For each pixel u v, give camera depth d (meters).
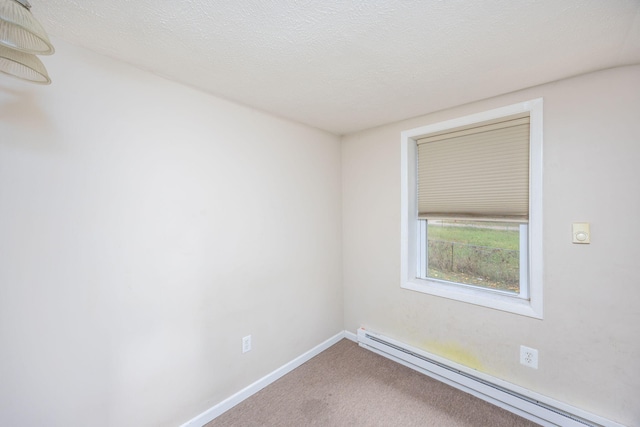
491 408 1.77
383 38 1.17
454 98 1.83
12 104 1.10
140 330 1.45
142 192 1.45
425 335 2.18
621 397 1.45
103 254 1.32
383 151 2.41
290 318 2.24
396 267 2.35
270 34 1.15
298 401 1.87
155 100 1.49
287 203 2.21
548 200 1.63
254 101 1.86
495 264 1.98
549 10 1.00
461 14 1.02
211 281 1.74
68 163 1.22
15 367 1.12
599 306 1.49
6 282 1.09
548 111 1.62
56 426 1.21
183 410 1.61
